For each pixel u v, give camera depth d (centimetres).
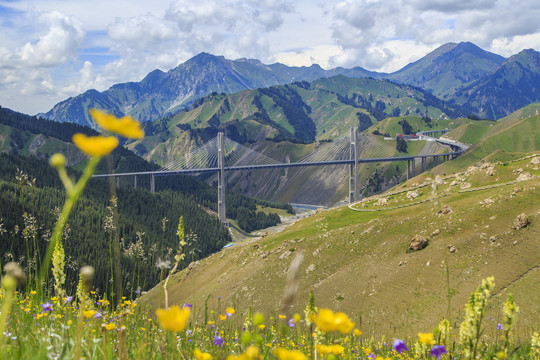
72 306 543
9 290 208
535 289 7300
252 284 10862
